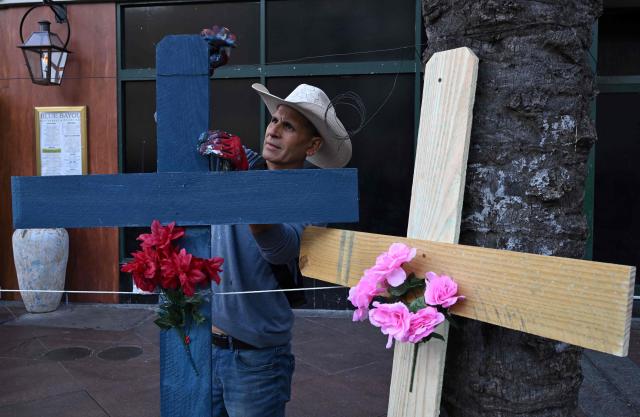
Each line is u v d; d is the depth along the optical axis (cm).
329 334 503
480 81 136
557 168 134
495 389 138
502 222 135
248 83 573
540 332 107
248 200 138
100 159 595
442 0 143
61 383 392
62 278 582
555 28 133
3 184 606
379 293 129
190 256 134
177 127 141
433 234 131
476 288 117
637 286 555
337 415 341
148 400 364
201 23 578
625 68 565
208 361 141
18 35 594
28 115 599
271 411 189
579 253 139
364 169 562
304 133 181
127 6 584
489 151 136
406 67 546
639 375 395
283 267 178
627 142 565
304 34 560
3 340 488
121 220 139
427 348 130
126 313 573
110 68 587
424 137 138
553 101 133
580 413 342
